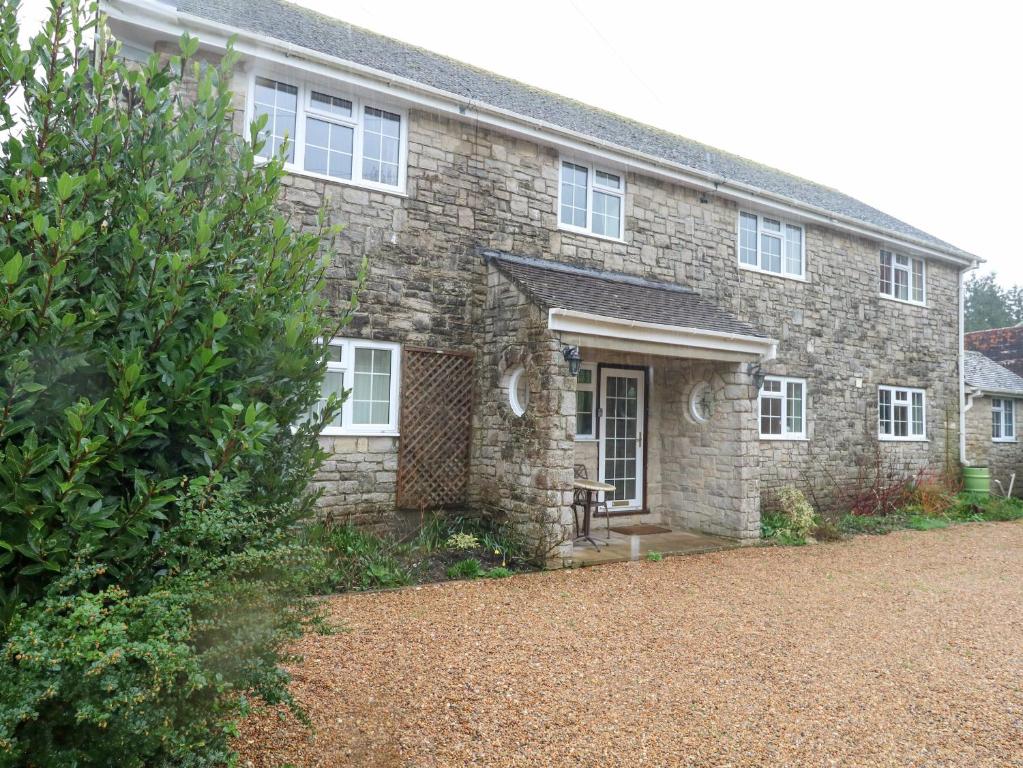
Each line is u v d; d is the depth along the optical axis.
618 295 8.73
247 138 7.17
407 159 8.23
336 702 3.63
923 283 14.70
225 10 7.85
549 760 3.17
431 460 8.17
